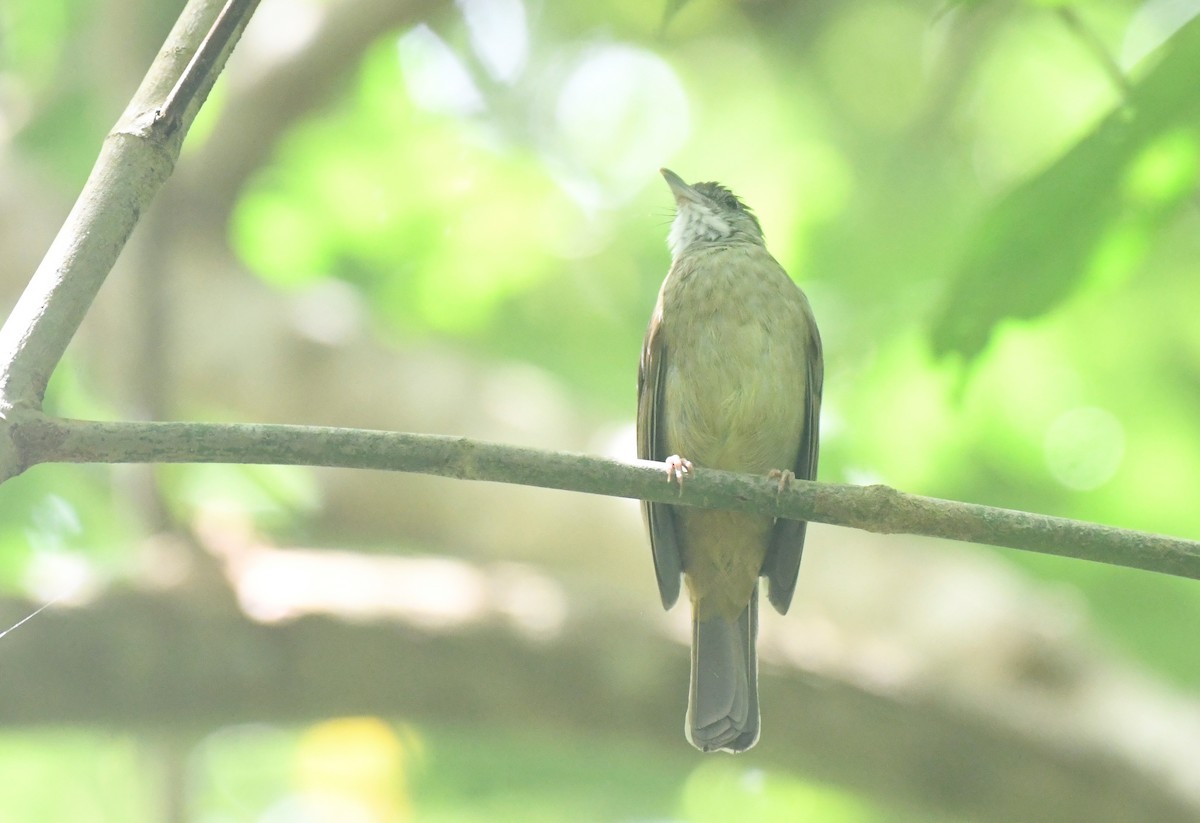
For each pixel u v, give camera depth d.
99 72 13.59
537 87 16.06
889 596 11.95
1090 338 13.59
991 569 12.35
